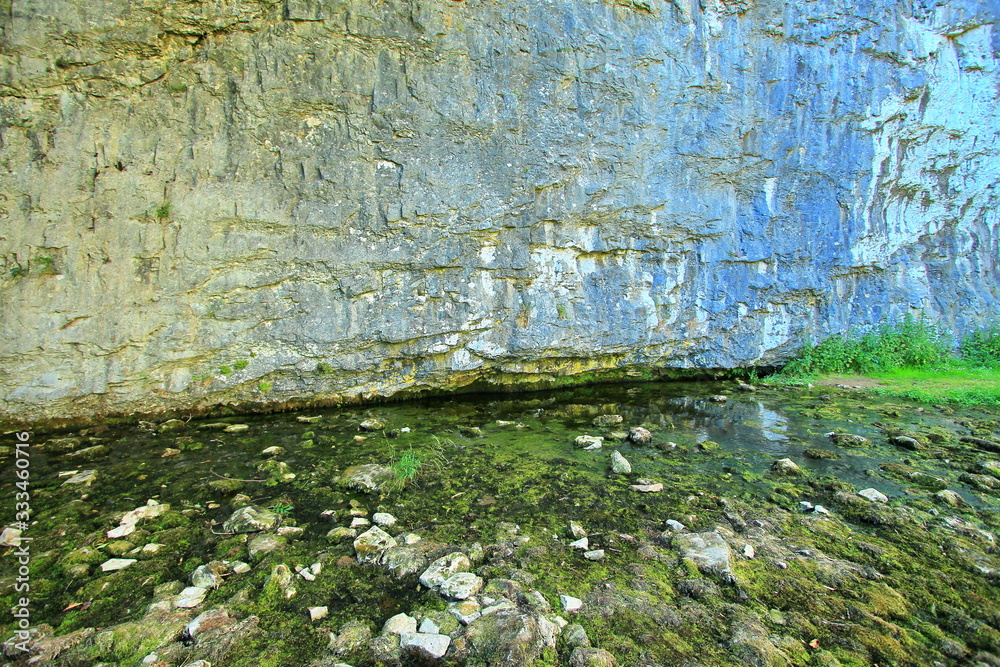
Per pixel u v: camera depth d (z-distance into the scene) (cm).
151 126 481
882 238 802
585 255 660
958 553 283
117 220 474
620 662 201
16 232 445
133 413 512
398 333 580
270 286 531
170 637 214
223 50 489
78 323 470
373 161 550
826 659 203
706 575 259
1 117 437
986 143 822
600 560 274
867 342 806
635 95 636
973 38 799
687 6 652
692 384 747
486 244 605
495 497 358
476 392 674
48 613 232
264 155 517
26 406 464
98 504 347
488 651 201
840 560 275
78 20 437
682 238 695
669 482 388
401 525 317
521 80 590
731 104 685
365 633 214
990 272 863
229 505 346
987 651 212
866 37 743
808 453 450
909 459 437
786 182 733
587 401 652
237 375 535
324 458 435
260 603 237
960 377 759
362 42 529
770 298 757
